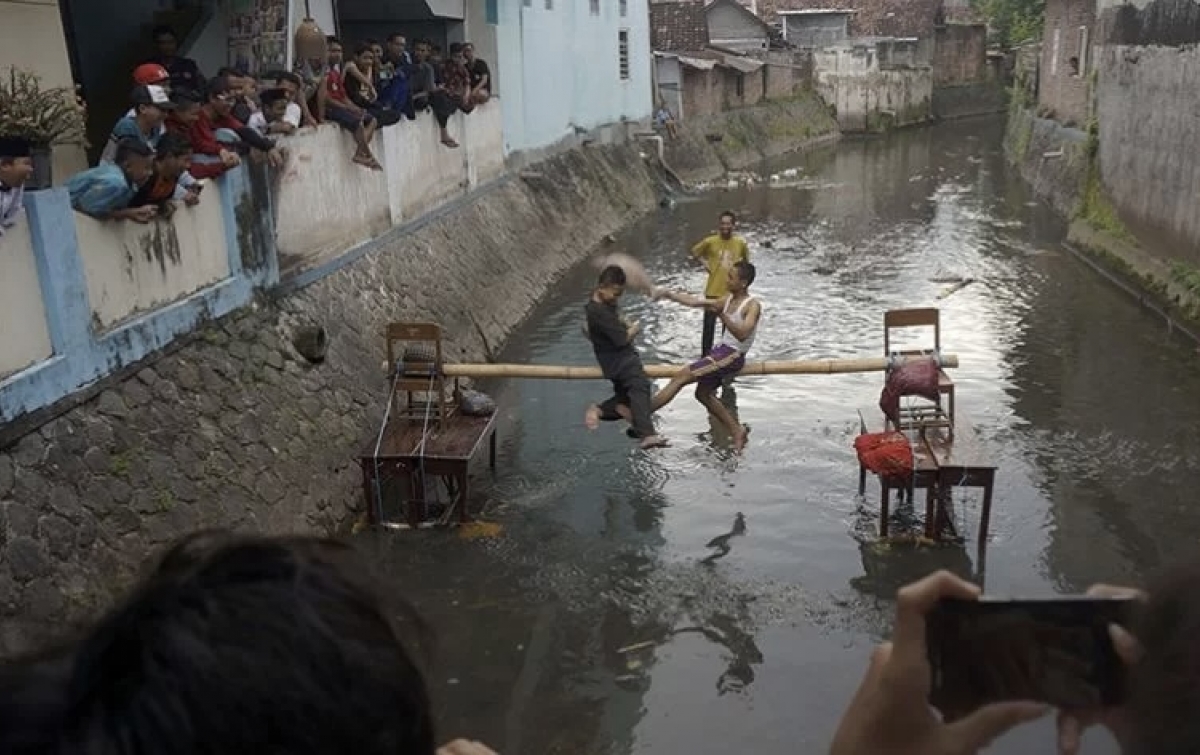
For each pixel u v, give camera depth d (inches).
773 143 1598.2
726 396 493.0
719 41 1850.4
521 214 743.7
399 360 375.2
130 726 32.3
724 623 294.8
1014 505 364.2
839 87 1875.0
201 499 291.4
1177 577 41.8
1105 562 323.0
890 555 330.0
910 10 2122.3
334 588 36.5
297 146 409.4
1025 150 1302.9
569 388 507.8
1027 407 462.0
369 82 487.8
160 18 490.6
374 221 497.4
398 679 36.1
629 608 303.7
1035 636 49.5
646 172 1138.0
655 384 510.9
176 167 293.6
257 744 32.9
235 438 319.6
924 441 349.1
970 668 51.0
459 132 642.2
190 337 323.9
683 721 251.4
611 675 271.7
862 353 552.7
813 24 2041.1
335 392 389.4
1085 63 1039.6
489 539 345.1
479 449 426.3
